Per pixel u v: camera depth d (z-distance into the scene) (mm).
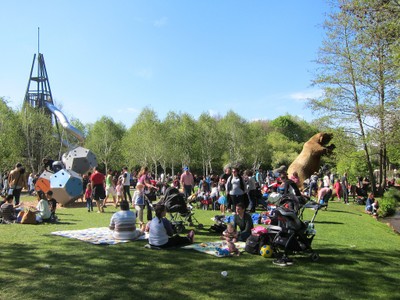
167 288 5691
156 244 8195
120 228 9117
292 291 5680
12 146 43031
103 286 5734
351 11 15508
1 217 12297
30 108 46125
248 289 5715
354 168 28656
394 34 14531
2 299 5145
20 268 6633
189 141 67375
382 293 5691
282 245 7453
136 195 11727
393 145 21031
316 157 26391
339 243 9391
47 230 10648
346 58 24500
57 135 47219
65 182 18125
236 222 9156
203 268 6793
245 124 71688
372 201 18781
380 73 21281
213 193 16406
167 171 78062
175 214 12492
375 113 21062
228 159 69500
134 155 63156
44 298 5207
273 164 73250
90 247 8344
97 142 65812
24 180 16281
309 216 14883
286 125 90250
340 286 5969
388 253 8422
